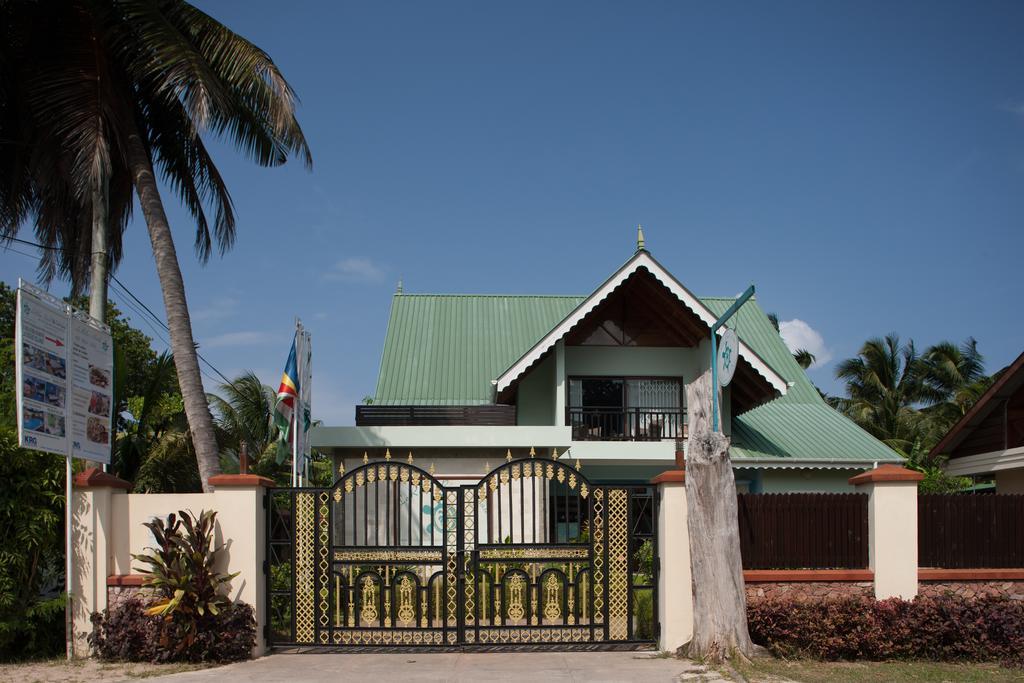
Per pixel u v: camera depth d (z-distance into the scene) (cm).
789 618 955
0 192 1521
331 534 1036
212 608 949
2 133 1480
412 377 2053
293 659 970
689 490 984
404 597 1098
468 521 1464
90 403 1051
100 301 1366
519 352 2139
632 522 1116
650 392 1880
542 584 1041
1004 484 1585
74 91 1372
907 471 1015
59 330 978
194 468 2077
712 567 956
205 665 938
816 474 1841
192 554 966
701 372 1833
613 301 1905
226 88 1455
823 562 1028
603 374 1881
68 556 986
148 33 1320
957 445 1631
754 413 2045
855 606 965
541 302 2339
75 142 1387
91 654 977
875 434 3684
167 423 2028
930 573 1006
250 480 1007
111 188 1594
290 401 1335
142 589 1002
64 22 1389
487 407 1636
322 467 2969
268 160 1603
